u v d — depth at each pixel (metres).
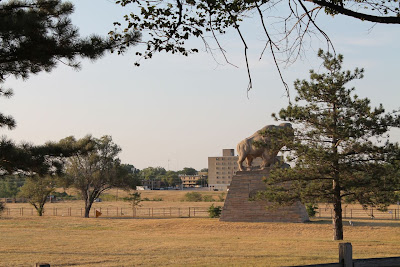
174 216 65.62
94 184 67.81
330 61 32.19
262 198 35.59
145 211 81.88
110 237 37.28
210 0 10.76
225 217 45.22
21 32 14.54
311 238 35.19
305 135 32.69
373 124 30.06
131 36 14.20
